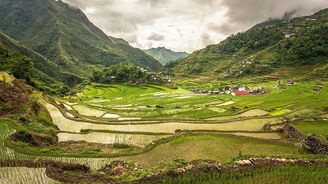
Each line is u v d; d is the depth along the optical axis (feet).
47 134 133.59
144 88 486.38
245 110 235.81
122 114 233.35
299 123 156.25
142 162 97.91
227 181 68.90
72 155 100.68
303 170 75.00
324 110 209.87
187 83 634.43
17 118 145.59
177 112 248.93
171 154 104.32
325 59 634.02
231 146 111.45
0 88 185.47
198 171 73.77
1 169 77.20
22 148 100.73
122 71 576.61
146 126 168.25
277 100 299.79
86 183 68.44
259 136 145.28
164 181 68.85
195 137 121.90
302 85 430.61
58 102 253.85
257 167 77.15
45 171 75.25
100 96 417.28
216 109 260.01
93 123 174.81
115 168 83.20
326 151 101.81
